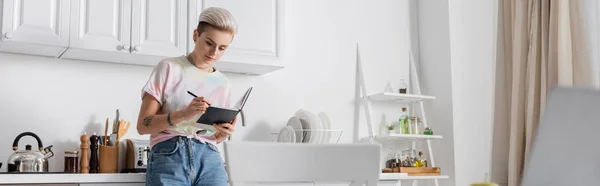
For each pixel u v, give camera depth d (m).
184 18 3.36
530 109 3.91
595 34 3.67
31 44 3.04
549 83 3.81
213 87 2.67
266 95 3.87
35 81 3.28
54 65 3.34
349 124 4.11
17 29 2.98
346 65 4.17
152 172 2.59
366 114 4.11
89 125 3.37
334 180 1.78
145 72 3.56
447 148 4.15
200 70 2.66
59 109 3.32
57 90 3.33
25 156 2.96
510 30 4.27
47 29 3.04
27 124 3.24
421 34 4.45
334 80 4.11
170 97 2.59
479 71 4.25
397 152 4.23
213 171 2.63
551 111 1.22
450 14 4.23
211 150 2.66
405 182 4.22
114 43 3.17
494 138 4.22
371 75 4.23
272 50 3.57
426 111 4.35
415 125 4.13
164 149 2.57
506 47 4.27
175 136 2.59
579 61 3.68
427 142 4.18
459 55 4.21
